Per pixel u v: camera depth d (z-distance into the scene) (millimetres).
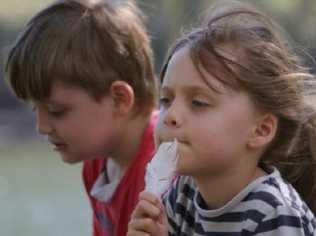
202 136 2928
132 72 4039
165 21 21625
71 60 3898
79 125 3947
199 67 2928
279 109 3043
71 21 4012
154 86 4121
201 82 2922
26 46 3945
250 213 2959
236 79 2936
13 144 19719
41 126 3992
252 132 2996
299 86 3148
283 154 3137
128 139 4035
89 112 3941
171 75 2984
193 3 21984
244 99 2963
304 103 3189
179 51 3000
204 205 3092
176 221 3238
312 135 3338
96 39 3994
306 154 3354
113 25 4062
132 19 4152
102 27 4031
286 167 3332
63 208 12273
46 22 4012
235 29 3033
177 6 22156
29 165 16797
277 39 3115
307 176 3385
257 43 3031
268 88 3000
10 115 21109
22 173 15766
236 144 2967
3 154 18406
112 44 4008
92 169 4340
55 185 14344
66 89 3910
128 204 4055
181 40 3078
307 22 23750
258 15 3164
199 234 3084
